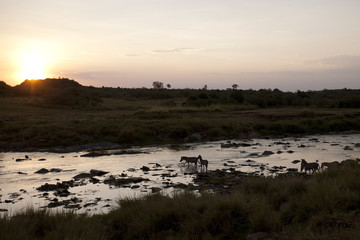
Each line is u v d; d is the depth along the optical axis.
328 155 25.97
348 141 35.41
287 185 11.38
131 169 21.72
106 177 19.27
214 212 8.61
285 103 84.25
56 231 8.06
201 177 18.08
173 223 8.72
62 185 17.05
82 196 14.92
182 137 39.25
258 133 42.31
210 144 35.56
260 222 8.00
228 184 15.92
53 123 43.38
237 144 33.66
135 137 37.47
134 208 10.05
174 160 25.50
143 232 8.63
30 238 7.77
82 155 28.98
